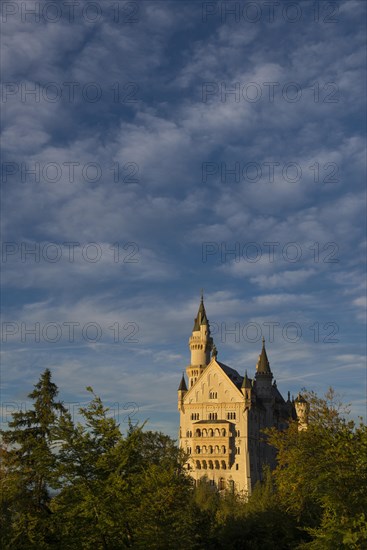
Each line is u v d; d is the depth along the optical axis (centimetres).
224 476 18275
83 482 4641
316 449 4922
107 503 4525
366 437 4497
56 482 4672
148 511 5238
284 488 5716
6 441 6131
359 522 3784
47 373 6431
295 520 6425
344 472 4278
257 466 19038
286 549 6456
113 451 4750
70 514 4603
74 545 4544
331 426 5716
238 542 6744
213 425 18612
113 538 4741
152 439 10231
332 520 4012
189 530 5772
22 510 5494
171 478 6222
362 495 4166
